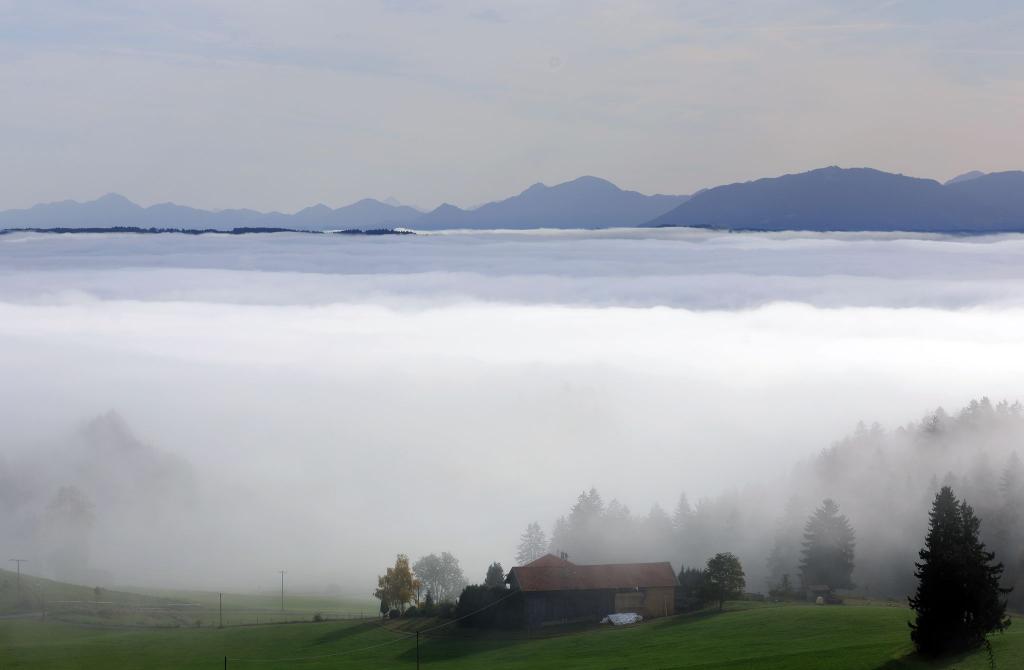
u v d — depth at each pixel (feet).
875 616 356.38
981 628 276.00
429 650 391.04
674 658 327.67
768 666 300.40
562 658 349.82
